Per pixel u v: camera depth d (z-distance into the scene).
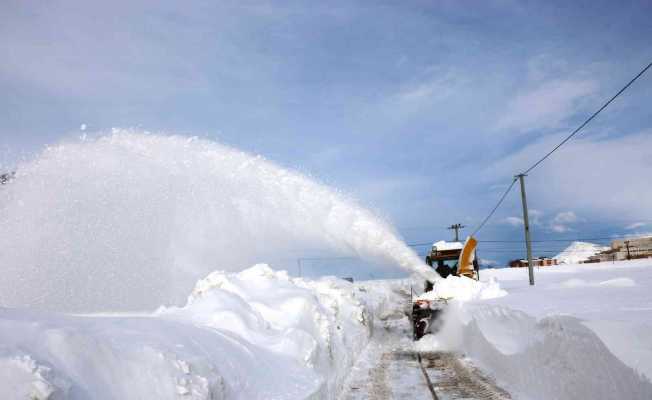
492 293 13.12
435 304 12.94
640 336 4.77
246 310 7.36
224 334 5.93
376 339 13.95
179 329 5.16
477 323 9.95
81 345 3.50
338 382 8.01
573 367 5.63
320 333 8.52
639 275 21.34
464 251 17.11
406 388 7.78
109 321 4.70
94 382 3.32
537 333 6.81
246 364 5.42
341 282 17.44
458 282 14.06
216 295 7.47
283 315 8.02
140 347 4.02
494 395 6.96
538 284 20.92
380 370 9.36
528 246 22.97
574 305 7.89
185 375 4.08
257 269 9.68
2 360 2.85
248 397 4.91
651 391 4.13
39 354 3.15
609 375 4.87
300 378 6.12
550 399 6.17
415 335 12.91
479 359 9.66
